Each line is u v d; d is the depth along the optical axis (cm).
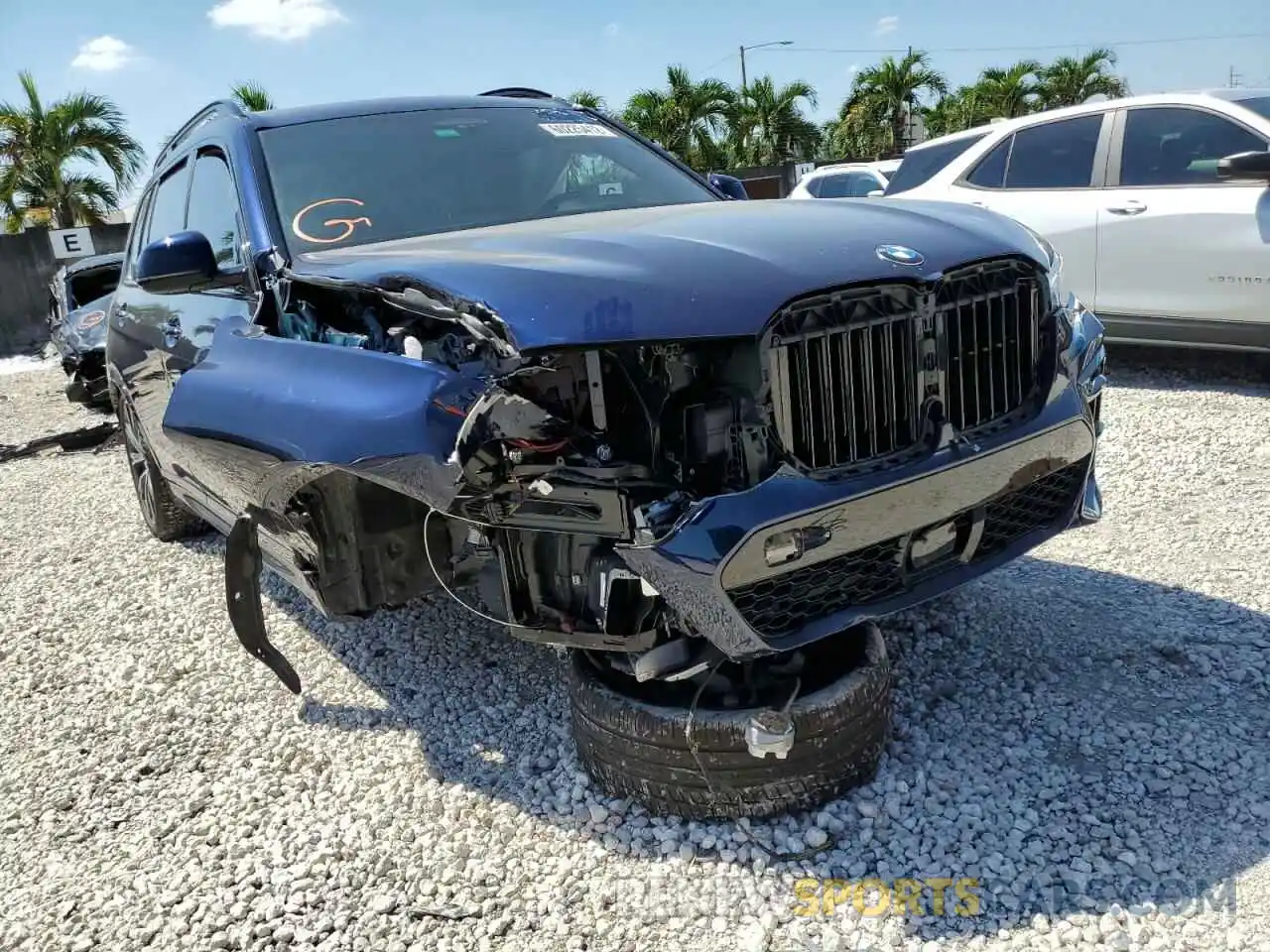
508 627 265
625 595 250
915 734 303
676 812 271
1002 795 273
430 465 240
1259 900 229
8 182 2247
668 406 242
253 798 313
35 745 364
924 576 270
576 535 247
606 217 336
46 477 799
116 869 288
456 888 263
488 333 241
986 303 276
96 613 484
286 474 279
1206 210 617
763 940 232
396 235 354
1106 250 662
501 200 379
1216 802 263
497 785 304
